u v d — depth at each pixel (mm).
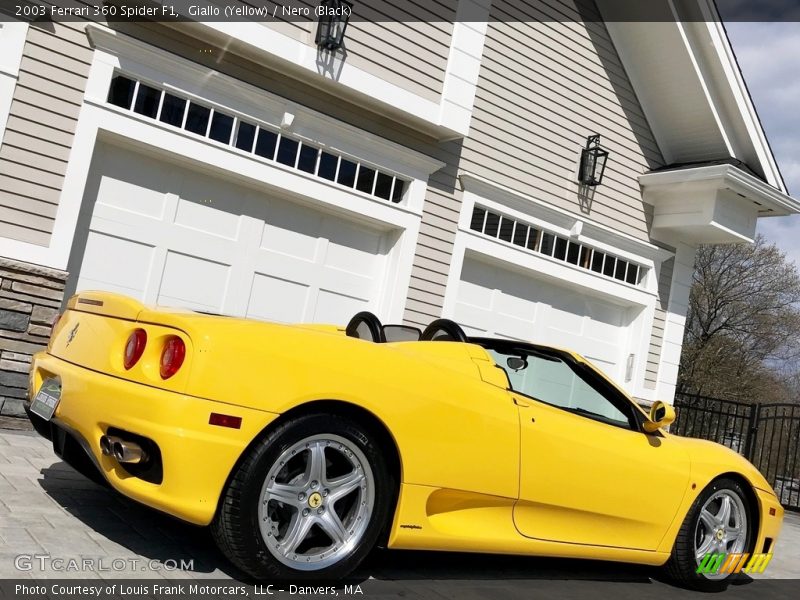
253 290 6691
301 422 2703
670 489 3900
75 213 5578
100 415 2688
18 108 5371
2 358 5305
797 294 28500
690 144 9648
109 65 5719
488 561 3844
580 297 9203
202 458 2523
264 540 2633
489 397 3283
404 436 2949
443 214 7691
